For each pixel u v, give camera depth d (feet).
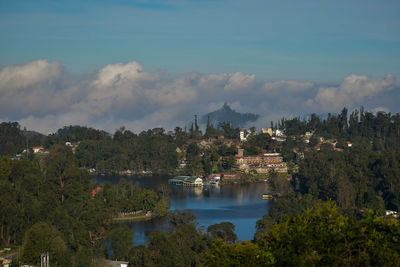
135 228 653.30
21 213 543.39
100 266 450.30
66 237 515.91
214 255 211.61
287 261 191.83
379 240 192.24
